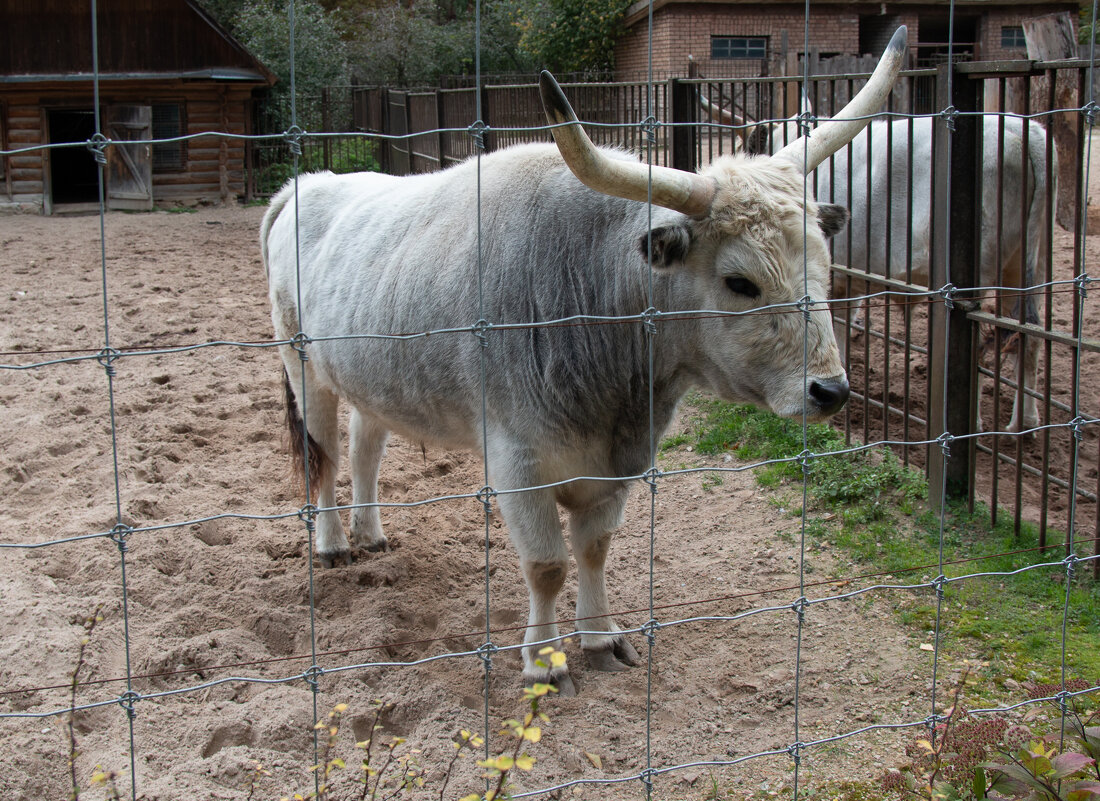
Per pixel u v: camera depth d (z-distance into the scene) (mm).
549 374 3600
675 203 3270
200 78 17562
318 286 4547
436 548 5234
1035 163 6137
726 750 3543
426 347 3908
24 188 17328
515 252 3719
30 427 6555
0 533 5129
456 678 4039
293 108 2654
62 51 17203
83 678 3861
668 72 24703
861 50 27234
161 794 3176
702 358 3658
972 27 27797
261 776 3160
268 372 7902
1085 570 4582
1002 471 5910
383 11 30734
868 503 5355
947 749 2961
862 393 7066
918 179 6484
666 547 5164
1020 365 6051
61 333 8852
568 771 3434
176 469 6137
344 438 6516
